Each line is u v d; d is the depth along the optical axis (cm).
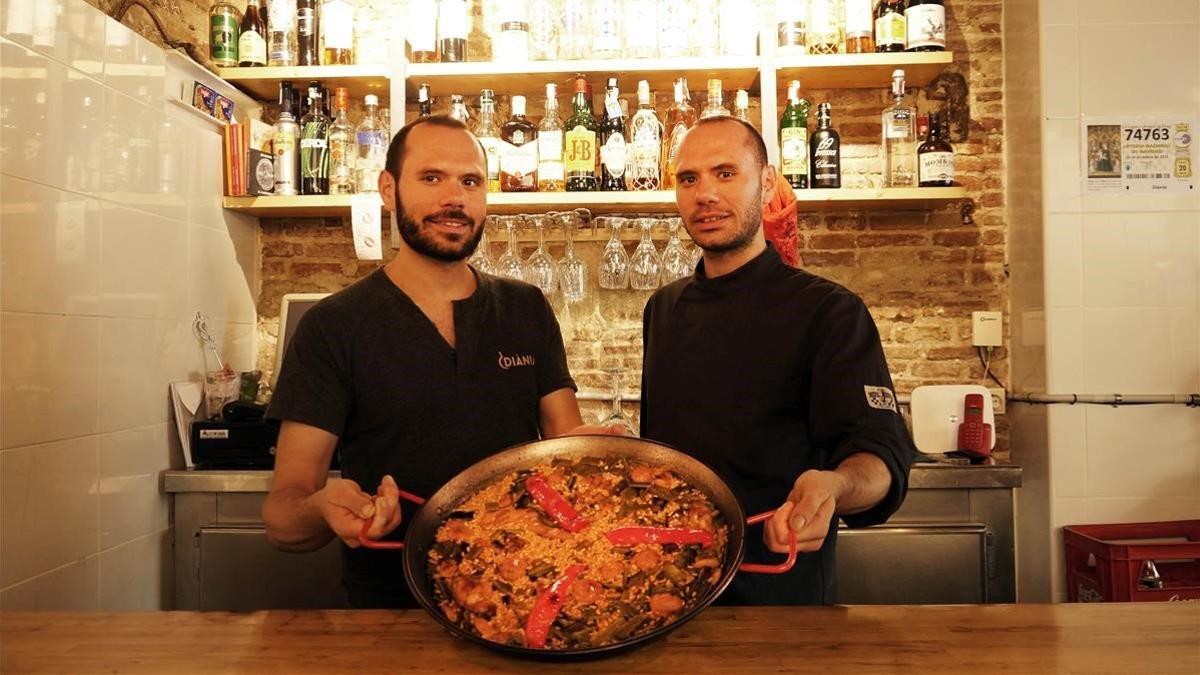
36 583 176
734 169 147
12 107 167
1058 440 241
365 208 246
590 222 268
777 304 147
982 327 264
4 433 166
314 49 263
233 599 227
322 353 146
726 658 91
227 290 261
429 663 91
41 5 176
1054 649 92
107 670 90
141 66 215
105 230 199
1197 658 89
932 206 263
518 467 122
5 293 166
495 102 274
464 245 149
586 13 266
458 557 104
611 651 82
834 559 149
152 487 222
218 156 256
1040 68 243
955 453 245
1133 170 241
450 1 257
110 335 202
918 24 244
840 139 271
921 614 105
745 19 249
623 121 250
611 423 253
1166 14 240
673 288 166
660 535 105
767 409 143
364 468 150
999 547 225
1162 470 239
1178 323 240
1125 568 213
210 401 243
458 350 150
